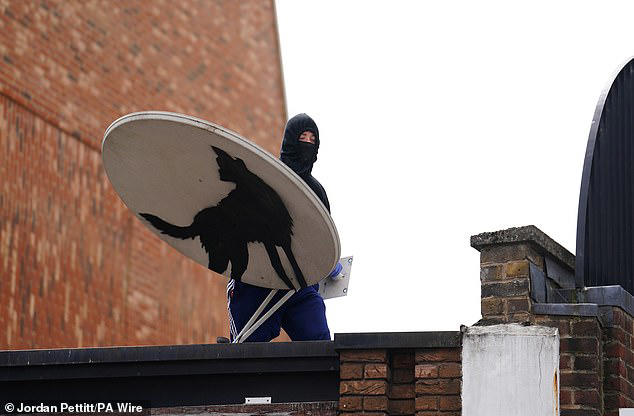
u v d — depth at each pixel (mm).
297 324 14898
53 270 26953
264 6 33031
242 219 13953
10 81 26859
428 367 12680
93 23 28812
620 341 13680
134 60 29531
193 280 30266
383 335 12812
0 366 13477
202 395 13156
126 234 28812
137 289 28766
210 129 13086
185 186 13828
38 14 27672
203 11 31484
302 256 13938
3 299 25750
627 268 14891
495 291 13781
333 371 12930
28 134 26984
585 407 13258
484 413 12328
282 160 15023
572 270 14547
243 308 14820
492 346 12484
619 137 14984
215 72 31391
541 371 12352
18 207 26469
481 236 13953
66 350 13414
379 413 12656
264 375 13078
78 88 28219
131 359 13258
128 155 13727
